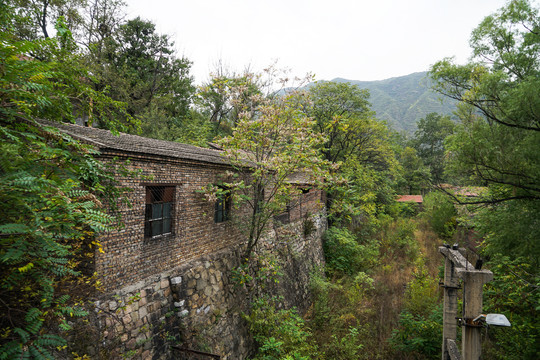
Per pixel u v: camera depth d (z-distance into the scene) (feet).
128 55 75.41
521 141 28.04
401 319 37.09
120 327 18.20
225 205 32.22
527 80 27.78
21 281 11.51
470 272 18.85
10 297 11.08
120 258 18.93
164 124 64.69
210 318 25.73
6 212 9.40
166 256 23.00
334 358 31.04
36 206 9.59
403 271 58.54
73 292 15.90
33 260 10.13
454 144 34.09
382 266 61.05
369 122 85.51
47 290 10.64
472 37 34.06
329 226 77.87
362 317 41.14
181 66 82.28
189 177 25.57
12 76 9.98
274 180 32.45
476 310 18.74
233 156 30.99
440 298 43.83
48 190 9.65
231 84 32.40
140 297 20.10
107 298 17.81
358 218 89.40
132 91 65.31
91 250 17.12
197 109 90.68
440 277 47.29
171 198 24.03
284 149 32.35
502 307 31.86
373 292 49.55
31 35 43.42
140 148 20.22
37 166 10.35
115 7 65.05
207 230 28.27
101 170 13.84
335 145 87.56
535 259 29.89
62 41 13.85
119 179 18.53
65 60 14.21
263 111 29.89
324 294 44.98
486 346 33.04
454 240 69.21
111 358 17.35
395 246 75.05
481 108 32.68
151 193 22.06
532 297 28.27
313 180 33.32
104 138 19.33
